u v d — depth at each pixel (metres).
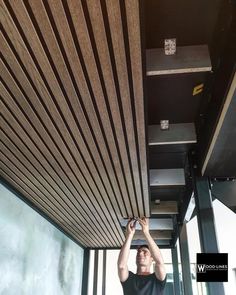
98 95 1.87
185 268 4.58
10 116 2.11
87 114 2.05
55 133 2.29
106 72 1.70
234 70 1.69
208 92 2.33
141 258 2.45
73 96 1.88
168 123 2.73
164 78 2.23
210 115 2.33
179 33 1.92
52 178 3.10
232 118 2.02
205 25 1.86
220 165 2.68
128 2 1.31
